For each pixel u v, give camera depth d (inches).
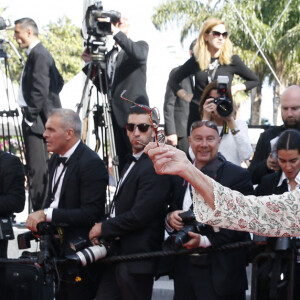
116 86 241.9
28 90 257.9
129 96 239.8
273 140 192.7
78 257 173.9
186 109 259.1
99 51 229.1
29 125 254.5
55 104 259.9
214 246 165.2
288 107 201.9
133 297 174.7
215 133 175.2
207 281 168.4
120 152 246.2
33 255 197.9
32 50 256.2
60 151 191.8
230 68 236.4
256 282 150.6
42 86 252.7
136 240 175.2
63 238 185.3
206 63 235.0
